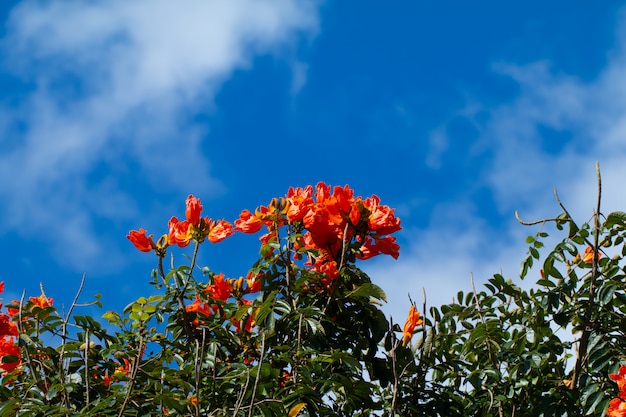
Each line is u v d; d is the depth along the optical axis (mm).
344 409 4508
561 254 4461
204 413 4062
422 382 4680
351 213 4574
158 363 4152
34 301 4926
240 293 5074
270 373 4035
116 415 3832
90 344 4551
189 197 4703
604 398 4332
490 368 4566
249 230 4719
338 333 4648
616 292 4379
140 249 4625
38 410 3865
